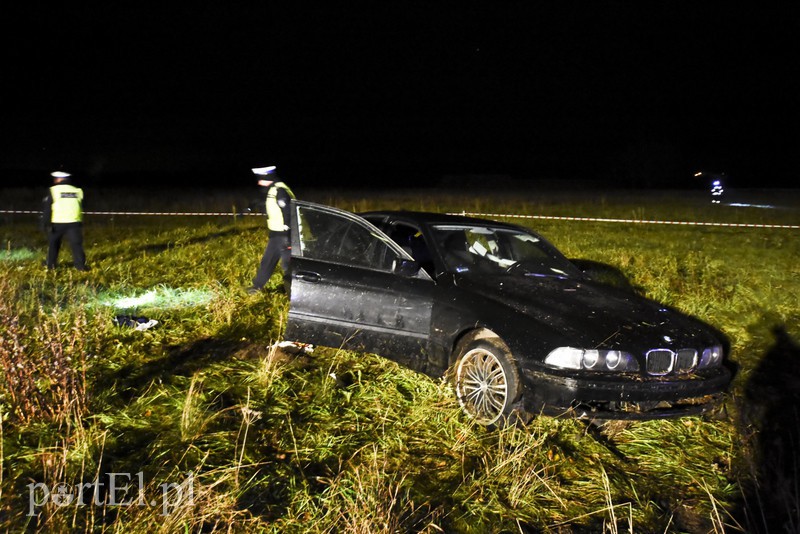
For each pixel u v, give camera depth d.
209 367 5.23
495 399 4.59
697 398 4.60
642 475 4.17
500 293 4.83
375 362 5.59
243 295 7.59
